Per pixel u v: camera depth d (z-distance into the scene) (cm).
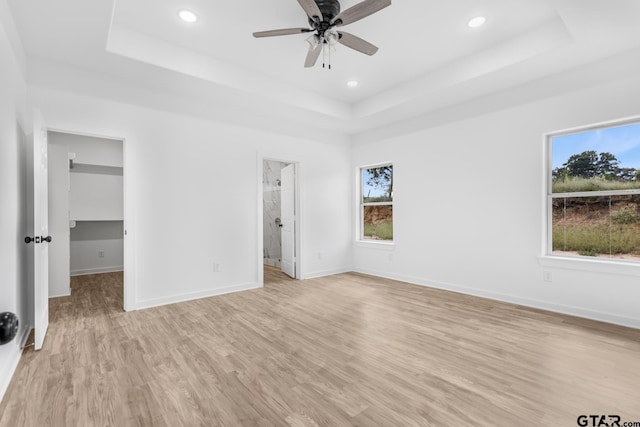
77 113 306
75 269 548
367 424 154
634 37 254
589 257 313
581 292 307
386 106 422
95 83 316
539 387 185
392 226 498
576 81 306
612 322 288
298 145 487
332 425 153
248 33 292
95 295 401
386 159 500
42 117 269
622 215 296
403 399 174
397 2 246
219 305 354
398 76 380
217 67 339
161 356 227
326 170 526
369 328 282
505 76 324
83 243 556
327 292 411
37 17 228
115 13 262
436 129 429
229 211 411
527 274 344
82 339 258
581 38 255
